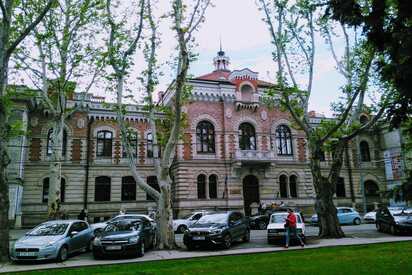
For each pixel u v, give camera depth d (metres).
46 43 21.22
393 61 6.56
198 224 17.50
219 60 48.41
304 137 39.97
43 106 32.72
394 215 22.02
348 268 10.59
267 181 37.12
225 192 35.25
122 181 35.09
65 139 33.94
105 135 35.53
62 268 12.61
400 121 7.03
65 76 22.20
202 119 36.47
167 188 17.67
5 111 14.81
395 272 9.83
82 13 21.33
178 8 17.70
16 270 12.30
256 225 28.19
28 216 31.05
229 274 10.21
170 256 14.76
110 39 18.41
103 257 15.01
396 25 6.58
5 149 14.63
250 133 38.31
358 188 42.28
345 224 30.84
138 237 15.09
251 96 38.75
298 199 37.81
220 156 36.16
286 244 16.62
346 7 7.00
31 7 19.94
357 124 21.19
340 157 21.02
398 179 40.72
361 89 20.38
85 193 33.31
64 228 15.75
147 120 36.75
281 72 21.77
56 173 22.11
